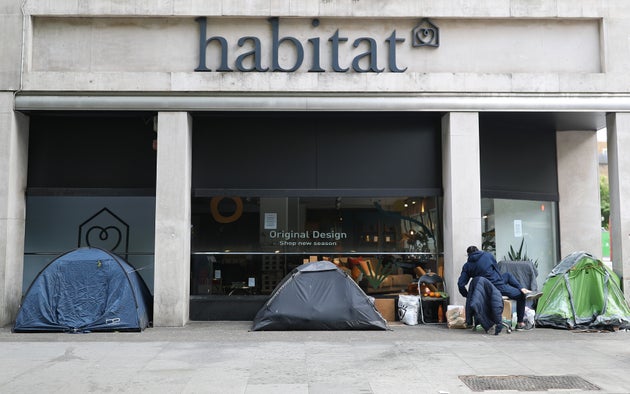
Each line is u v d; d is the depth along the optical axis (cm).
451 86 1201
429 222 1295
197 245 1278
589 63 1240
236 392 688
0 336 1049
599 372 778
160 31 1211
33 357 874
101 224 1415
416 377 754
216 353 900
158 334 1070
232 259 1279
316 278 1127
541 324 1150
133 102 1185
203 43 1196
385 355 884
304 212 1291
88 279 1111
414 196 1284
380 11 1200
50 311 1093
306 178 1284
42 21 1205
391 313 1241
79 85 1173
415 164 1289
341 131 1295
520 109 1210
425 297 1228
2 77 1173
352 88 1194
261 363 833
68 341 999
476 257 1121
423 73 1203
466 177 1209
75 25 1208
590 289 1153
